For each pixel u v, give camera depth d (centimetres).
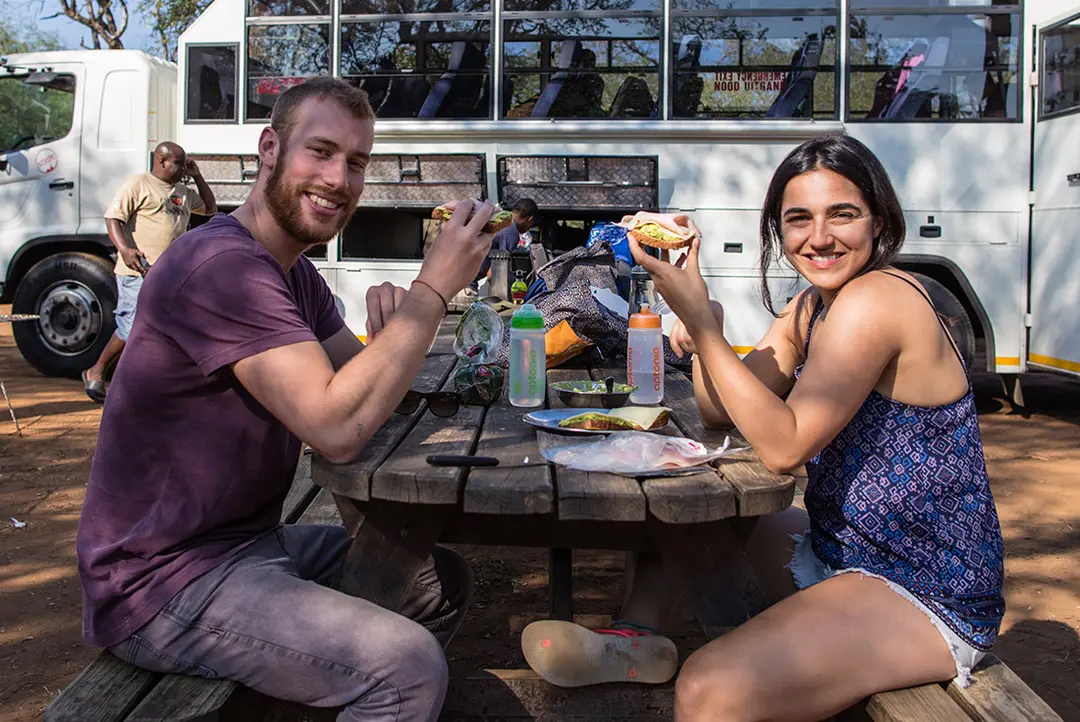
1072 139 620
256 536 183
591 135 690
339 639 163
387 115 709
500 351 316
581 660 199
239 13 723
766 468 192
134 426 175
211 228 182
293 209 191
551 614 238
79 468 548
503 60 696
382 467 185
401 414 242
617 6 686
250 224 196
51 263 824
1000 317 676
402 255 759
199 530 174
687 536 197
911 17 670
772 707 165
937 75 671
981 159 671
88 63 809
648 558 237
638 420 223
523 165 688
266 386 171
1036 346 662
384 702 162
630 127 685
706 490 175
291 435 191
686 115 686
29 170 824
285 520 275
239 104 725
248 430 177
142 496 175
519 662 302
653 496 172
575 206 689
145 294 176
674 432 231
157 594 169
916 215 676
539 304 353
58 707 160
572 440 213
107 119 810
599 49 690
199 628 167
